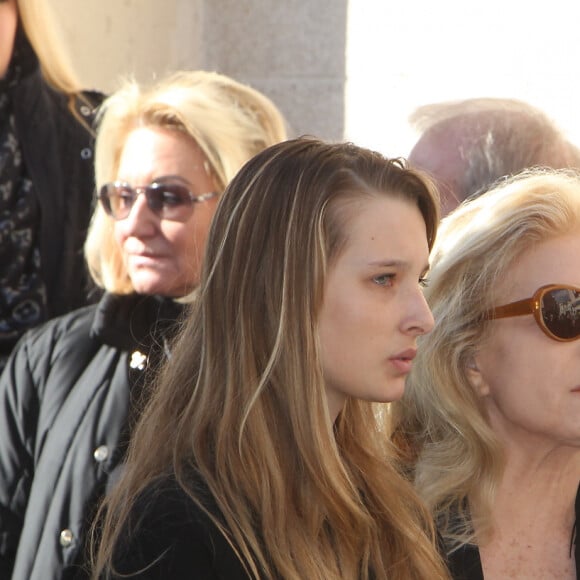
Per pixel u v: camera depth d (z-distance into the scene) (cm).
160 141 789
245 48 1323
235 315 498
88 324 796
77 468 728
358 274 494
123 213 786
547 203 589
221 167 787
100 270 812
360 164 507
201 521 479
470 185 754
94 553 607
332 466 492
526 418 583
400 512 534
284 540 485
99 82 1262
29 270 938
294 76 1295
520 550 597
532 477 600
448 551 579
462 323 598
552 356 576
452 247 607
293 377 489
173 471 495
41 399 773
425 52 1234
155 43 1330
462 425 599
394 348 499
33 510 736
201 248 779
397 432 631
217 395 499
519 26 1195
